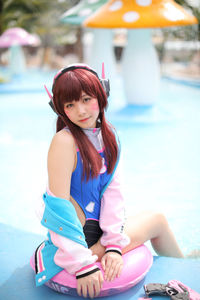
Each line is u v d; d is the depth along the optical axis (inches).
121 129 235.6
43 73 546.0
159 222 81.7
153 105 275.0
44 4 553.0
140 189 147.8
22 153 198.1
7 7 534.9
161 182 154.2
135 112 264.8
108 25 217.0
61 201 67.8
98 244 74.5
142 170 167.9
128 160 181.3
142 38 257.9
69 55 682.8
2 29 541.0
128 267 72.4
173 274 79.9
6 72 534.9
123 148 199.8
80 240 68.2
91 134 72.7
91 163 70.6
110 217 73.4
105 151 74.0
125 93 277.0
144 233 78.8
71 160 69.5
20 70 507.2
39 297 74.0
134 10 218.4
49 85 417.4
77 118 68.3
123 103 303.3
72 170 71.7
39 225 120.5
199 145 202.8
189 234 113.7
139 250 77.7
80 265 67.4
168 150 195.5
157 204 134.4
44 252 74.9
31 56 711.1
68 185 69.4
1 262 87.1
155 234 81.7
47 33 633.0
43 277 71.9
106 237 73.0
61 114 70.1
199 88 380.5
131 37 260.2
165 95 346.3
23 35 460.1
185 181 154.7
